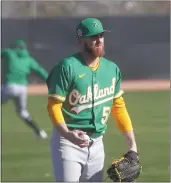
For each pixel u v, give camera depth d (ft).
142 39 250.16
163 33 251.39
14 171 78.89
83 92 45.29
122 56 248.93
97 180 47.34
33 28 237.04
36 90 212.64
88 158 46.29
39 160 87.20
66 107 45.62
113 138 107.65
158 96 188.85
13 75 113.09
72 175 45.44
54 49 239.71
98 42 44.93
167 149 95.55
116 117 47.98
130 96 190.08
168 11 288.10
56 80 44.62
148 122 129.90
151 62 251.39
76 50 241.14
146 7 288.10
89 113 45.91
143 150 95.14
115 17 247.91
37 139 107.96
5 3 258.37
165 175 75.20
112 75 46.57
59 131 44.50
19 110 111.34
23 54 114.42
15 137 110.52
